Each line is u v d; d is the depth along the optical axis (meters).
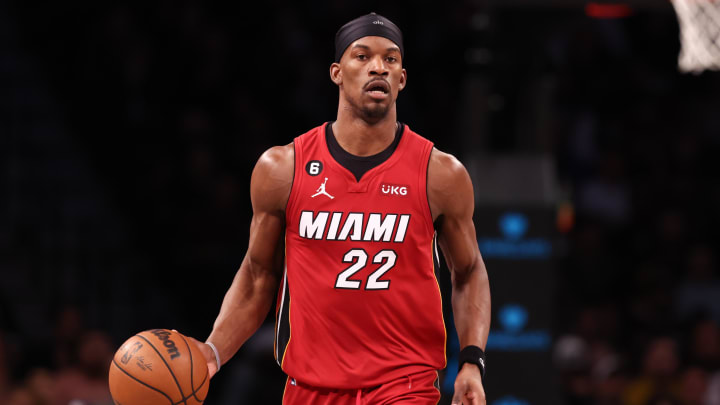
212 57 23.48
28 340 17.47
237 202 21.30
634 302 20.86
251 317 7.58
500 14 13.66
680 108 25.70
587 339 19.30
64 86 23.12
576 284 21.05
